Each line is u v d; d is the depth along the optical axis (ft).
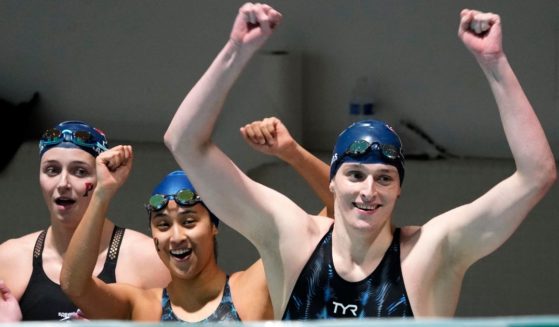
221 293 31.48
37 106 53.67
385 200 26.35
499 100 25.23
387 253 26.94
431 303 26.84
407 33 48.03
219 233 47.29
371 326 17.10
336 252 27.02
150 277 34.96
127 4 51.80
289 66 47.83
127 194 48.83
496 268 45.09
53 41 53.21
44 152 34.45
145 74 52.11
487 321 17.31
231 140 47.88
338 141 27.25
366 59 48.78
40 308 34.47
